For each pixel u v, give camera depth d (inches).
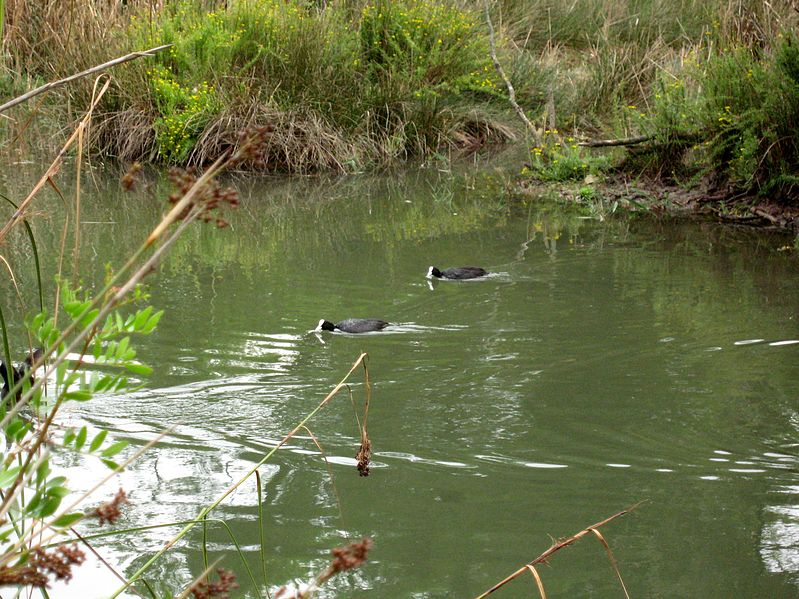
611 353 300.4
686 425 248.8
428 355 303.4
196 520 146.2
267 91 631.8
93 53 631.8
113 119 623.8
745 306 344.2
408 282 384.5
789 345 303.7
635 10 829.8
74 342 90.3
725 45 561.9
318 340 319.0
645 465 229.3
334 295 367.9
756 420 250.7
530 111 699.4
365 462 172.7
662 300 354.0
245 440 245.8
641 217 494.0
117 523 202.4
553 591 177.2
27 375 93.4
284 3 689.6
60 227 466.0
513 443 241.0
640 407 260.4
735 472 224.8
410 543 195.0
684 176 542.9
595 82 718.5
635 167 560.1
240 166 614.5
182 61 636.1
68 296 104.2
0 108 115.4
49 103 637.9
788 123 478.9
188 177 94.7
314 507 210.5
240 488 219.9
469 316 341.1
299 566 185.5
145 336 320.2
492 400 267.4
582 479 222.7
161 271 400.8
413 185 574.2
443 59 677.9
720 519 203.8
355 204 529.0
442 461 232.2
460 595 175.8
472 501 213.5
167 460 233.9
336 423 255.9
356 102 649.6
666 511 207.5
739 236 452.4
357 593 176.4
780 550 190.7
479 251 430.3
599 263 408.5
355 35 673.6
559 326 327.6
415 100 665.6
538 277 388.8
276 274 397.7
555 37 817.5
